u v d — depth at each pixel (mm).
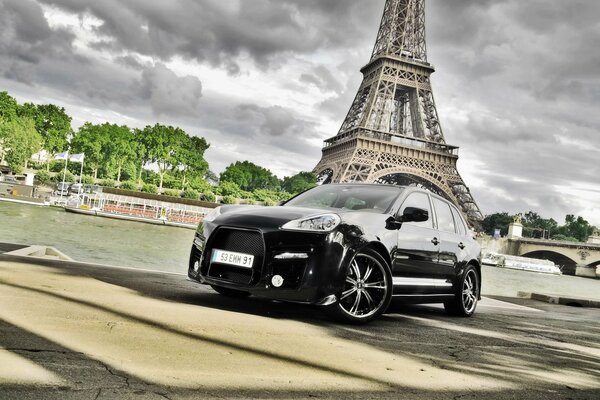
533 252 115938
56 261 7199
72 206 63688
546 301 12430
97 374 2467
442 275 6590
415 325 5555
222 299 5742
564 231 173500
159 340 3301
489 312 8141
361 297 5309
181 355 3000
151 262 19969
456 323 6191
